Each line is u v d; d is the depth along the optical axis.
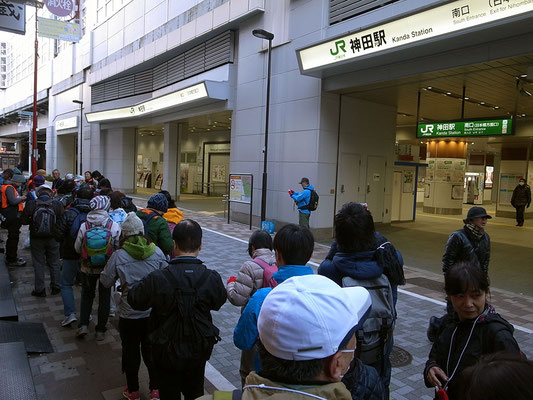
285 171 12.47
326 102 11.43
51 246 6.12
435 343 2.32
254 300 2.45
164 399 2.71
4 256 7.68
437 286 7.38
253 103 13.77
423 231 13.99
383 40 8.35
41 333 4.65
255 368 2.54
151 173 33.59
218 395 1.23
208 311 2.76
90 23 27.00
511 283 7.83
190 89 15.29
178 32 17.03
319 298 1.13
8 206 7.47
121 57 22.55
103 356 4.20
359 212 2.46
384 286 2.34
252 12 13.14
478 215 4.53
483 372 0.95
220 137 26.70
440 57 8.55
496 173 30.98
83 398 3.42
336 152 11.89
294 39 11.97
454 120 10.07
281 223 12.60
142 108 19.97
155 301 2.61
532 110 14.62
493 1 6.63
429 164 20.89
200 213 17.03
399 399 3.62
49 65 35.59
